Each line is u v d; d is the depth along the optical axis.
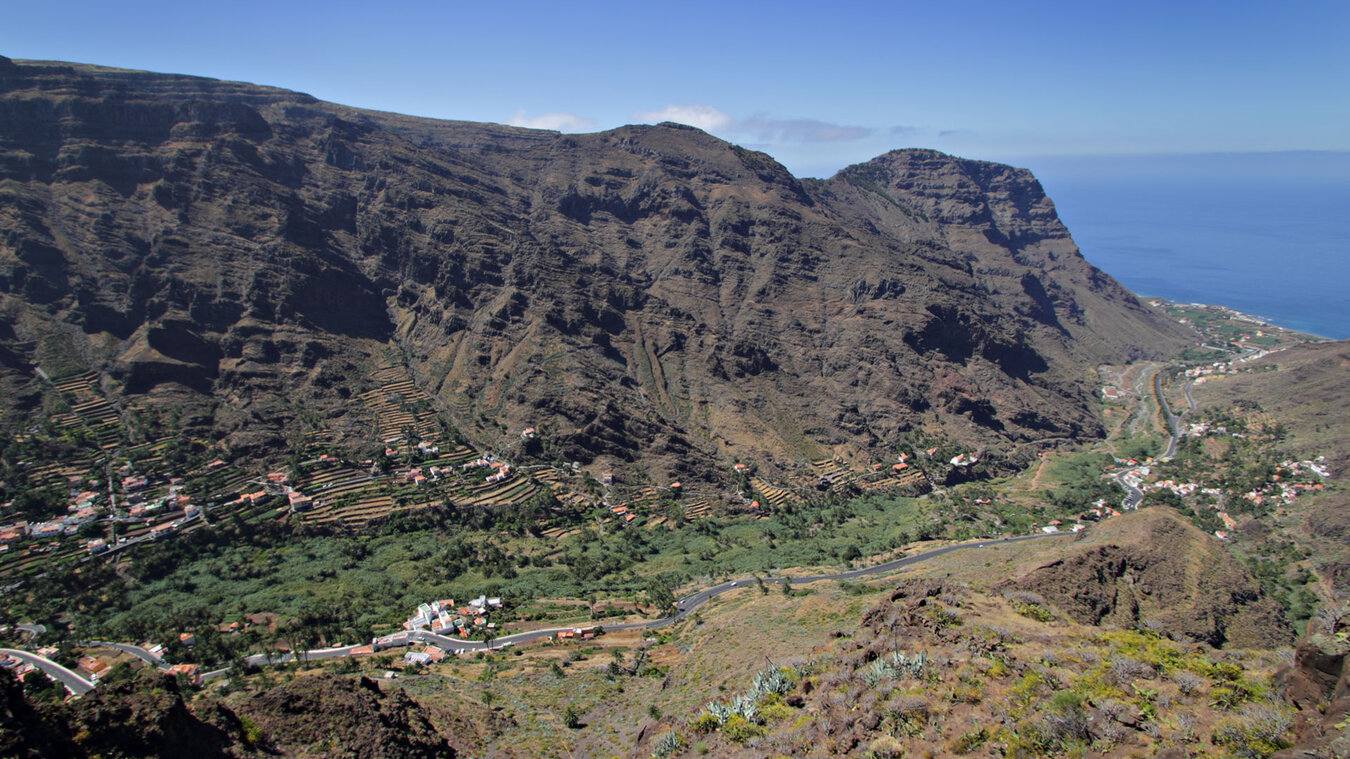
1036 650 35.91
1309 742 21.28
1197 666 30.45
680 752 37.25
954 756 28.11
